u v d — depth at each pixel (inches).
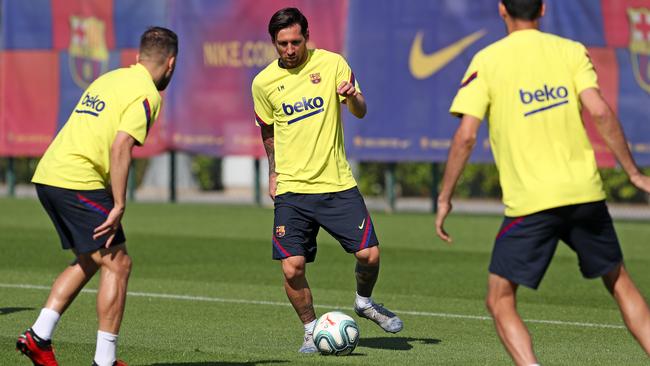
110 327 938.7
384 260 1987.0
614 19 2573.8
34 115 3080.7
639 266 1914.4
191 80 2898.6
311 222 1121.4
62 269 1811.0
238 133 2866.6
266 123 1143.0
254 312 1387.8
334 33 2733.8
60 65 3048.7
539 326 1315.2
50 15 3053.6
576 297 1567.4
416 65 2687.0
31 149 3085.6
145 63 970.7
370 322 1331.2
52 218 968.9
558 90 835.4
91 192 940.6
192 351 1099.3
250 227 2534.5
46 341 948.6
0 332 1208.2
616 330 1288.1
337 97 1118.4
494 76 840.9
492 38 2628.0
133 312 1380.4
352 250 1112.8
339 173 1117.1
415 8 2682.1
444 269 1867.6
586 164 836.6
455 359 1082.1
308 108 1106.7
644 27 2566.4
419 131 2691.9
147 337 1196.5
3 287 1589.6
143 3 2947.8
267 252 2079.2
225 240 2271.2
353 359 1072.8
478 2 2635.3
